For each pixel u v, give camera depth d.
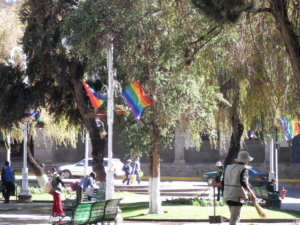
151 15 19.38
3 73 27.56
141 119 21.88
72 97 28.97
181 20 16.59
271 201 25.56
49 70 25.70
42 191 33.50
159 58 20.19
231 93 24.17
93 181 22.59
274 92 15.73
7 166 29.31
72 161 54.06
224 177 12.69
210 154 53.12
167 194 34.72
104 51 20.80
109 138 19.89
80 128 31.50
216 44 16.59
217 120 25.69
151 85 21.23
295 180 47.59
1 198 31.72
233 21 13.40
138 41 20.11
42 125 30.41
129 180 39.44
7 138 33.19
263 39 15.68
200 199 26.06
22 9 26.62
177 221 20.42
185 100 21.69
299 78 12.98
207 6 13.25
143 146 21.89
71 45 22.23
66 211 22.94
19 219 21.89
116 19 19.91
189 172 50.50
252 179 38.00
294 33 13.19
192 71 18.86
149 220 20.70
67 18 21.02
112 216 17.08
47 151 51.72
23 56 29.86
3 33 31.42
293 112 16.47
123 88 22.08
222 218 19.73
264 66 15.74
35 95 27.66
